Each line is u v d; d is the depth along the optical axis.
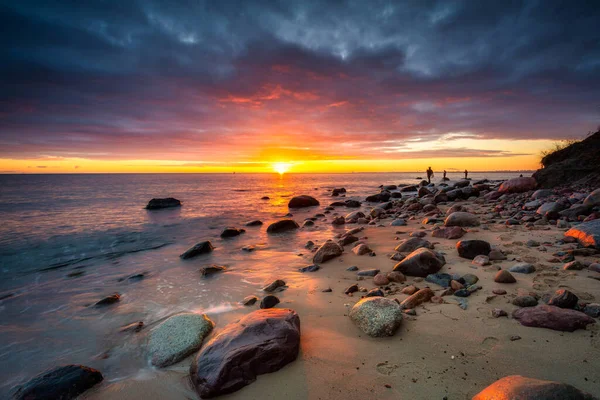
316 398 2.69
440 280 5.04
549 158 19.72
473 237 7.78
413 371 2.89
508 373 2.70
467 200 18.97
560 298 3.64
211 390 2.90
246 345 3.21
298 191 41.75
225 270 7.36
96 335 4.58
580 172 16.27
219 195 36.03
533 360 2.83
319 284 5.76
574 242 6.36
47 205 25.62
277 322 3.59
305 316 4.38
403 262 5.74
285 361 3.15
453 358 3.01
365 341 3.52
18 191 45.28
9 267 8.70
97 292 6.44
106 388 3.26
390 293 4.88
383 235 9.66
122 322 4.94
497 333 3.34
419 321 3.80
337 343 3.53
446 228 8.30
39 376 3.34
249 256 8.70
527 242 6.73
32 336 4.66
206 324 4.31
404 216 13.70
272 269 7.21
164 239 12.28
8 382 3.59
